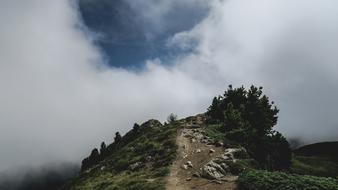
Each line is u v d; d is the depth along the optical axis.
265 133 61.38
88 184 52.56
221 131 61.12
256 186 35.69
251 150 53.81
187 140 57.25
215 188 38.16
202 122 70.06
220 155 47.66
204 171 42.88
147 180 43.06
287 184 34.31
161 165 48.78
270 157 56.09
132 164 54.50
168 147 55.19
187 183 40.72
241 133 56.66
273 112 66.06
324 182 33.88
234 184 38.41
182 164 46.97
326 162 100.50
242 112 64.69
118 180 46.72
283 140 61.12
